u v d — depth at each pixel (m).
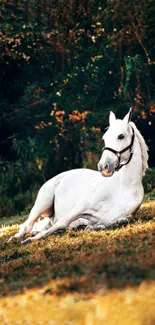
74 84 24.67
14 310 6.88
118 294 6.49
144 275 6.81
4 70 26.12
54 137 24.59
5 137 25.67
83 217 10.51
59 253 9.16
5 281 7.96
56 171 24.28
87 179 10.90
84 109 24.41
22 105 25.11
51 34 24.27
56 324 6.27
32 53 25.73
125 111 23.70
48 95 25.19
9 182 23.48
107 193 10.36
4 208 22.72
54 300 6.79
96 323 6.02
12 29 24.03
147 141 24.25
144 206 13.13
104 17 23.80
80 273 7.42
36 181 23.67
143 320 5.86
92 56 24.56
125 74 24.22
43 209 11.20
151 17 23.42
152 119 24.02
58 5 24.03
